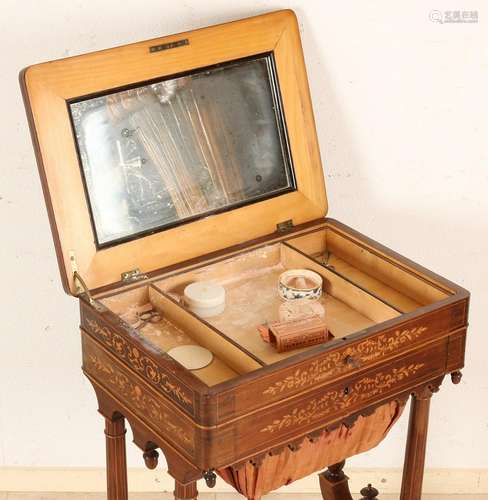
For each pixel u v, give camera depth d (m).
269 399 2.19
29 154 2.74
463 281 2.96
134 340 2.25
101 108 2.38
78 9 2.61
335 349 2.23
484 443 3.19
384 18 2.66
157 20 2.63
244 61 2.51
